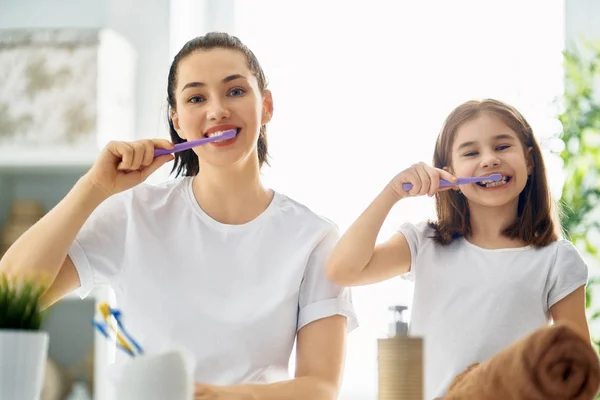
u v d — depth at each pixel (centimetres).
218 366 153
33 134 284
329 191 285
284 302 155
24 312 105
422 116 285
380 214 160
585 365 104
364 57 289
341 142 287
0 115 286
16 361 103
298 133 288
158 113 298
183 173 171
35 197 304
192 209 163
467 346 163
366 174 285
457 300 167
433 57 287
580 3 281
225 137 150
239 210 162
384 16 290
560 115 262
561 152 259
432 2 288
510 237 171
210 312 155
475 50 285
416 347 113
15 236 288
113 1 305
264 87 168
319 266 159
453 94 284
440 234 173
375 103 287
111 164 146
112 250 160
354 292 271
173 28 301
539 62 282
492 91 283
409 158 284
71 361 289
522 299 165
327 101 289
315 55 291
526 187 171
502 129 169
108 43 286
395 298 269
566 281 166
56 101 284
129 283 159
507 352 108
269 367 153
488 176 162
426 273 171
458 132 172
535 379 104
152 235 160
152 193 166
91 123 282
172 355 99
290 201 166
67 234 146
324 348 154
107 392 275
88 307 290
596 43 279
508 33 284
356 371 273
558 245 170
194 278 157
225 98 154
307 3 294
